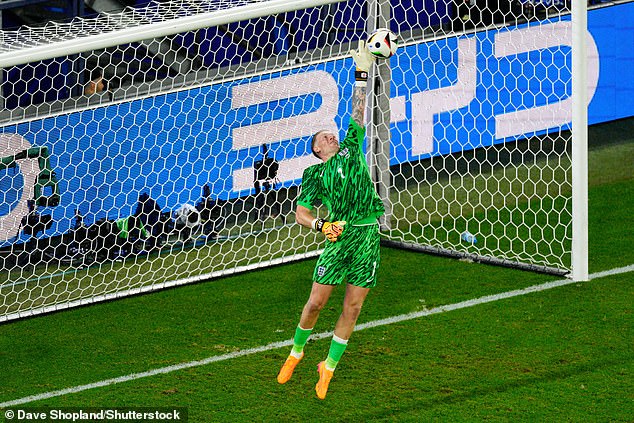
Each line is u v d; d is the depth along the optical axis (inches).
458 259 1385.3
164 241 1517.0
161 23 1258.6
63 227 1517.0
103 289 1401.3
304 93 1541.6
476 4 1624.0
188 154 1540.4
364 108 994.7
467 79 1562.5
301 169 1550.2
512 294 1257.4
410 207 1547.7
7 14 1696.6
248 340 1190.3
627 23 1632.6
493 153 1574.8
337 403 1030.4
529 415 979.9
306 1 1268.5
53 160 1518.2
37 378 1137.4
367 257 992.2
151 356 1168.8
